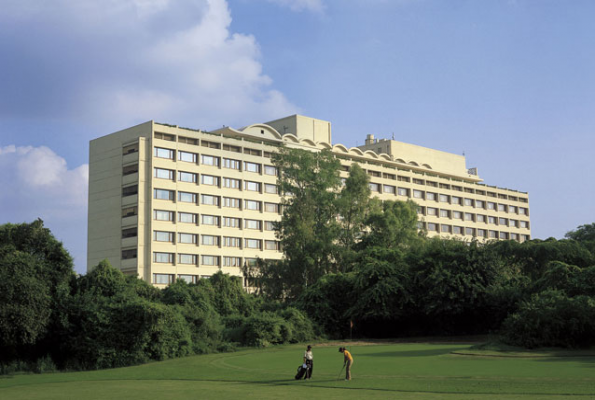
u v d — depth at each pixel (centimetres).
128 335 4512
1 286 3941
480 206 16750
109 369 4194
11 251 4272
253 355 4878
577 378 2869
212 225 11088
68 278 4716
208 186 11131
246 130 12069
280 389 2770
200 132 11194
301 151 8931
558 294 4828
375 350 5209
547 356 4141
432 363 3838
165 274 10369
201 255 10862
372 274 6875
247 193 11694
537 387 2569
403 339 6675
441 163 16788
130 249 10362
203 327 5353
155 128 10575
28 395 2777
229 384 3033
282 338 6050
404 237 8719
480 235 16588
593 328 4444
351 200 8906
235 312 7175
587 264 7162
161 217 10462
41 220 4669
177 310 5278
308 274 8338
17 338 4059
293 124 13450
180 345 4847
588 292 5234
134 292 5116
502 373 3145
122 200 10638
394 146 15538
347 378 3036
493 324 6600
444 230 15550
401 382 2880
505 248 7506
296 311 6562
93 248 11025
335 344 6047
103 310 4559
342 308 7138
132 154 10600
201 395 2628
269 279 8375
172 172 10700
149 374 3650
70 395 2741
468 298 6419
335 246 8269
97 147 11325
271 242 11938
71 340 4462
